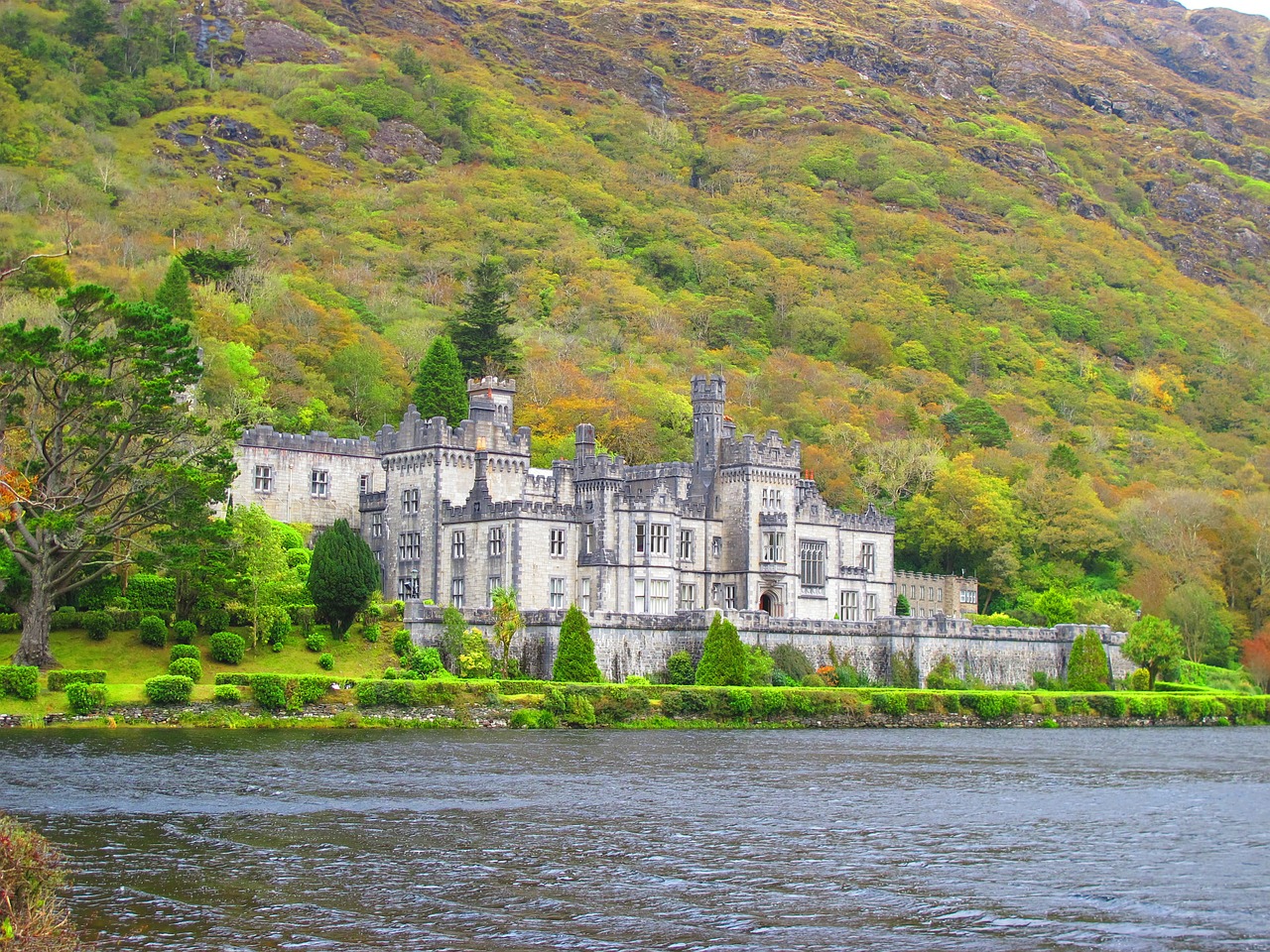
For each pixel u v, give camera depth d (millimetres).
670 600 153125
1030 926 54344
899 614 184750
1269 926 54688
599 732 116188
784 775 91312
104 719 104688
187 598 126188
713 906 56312
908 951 51188
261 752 94062
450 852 64625
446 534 151000
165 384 110688
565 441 198500
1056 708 145125
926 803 81188
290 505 155375
